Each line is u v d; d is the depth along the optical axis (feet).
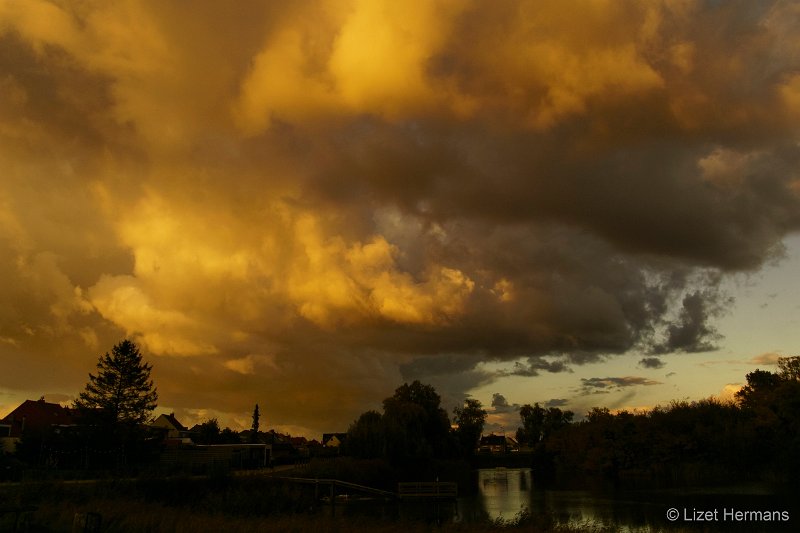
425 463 287.69
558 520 124.88
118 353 227.81
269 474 175.01
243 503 115.24
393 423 279.90
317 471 196.44
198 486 126.62
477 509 161.38
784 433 210.38
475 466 466.70
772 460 211.61
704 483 211.20
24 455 190.80
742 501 154.81
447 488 195.00
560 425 528.22
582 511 147.95
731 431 228.63
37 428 204.64
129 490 114.83
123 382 224.94
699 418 262.06
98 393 222.48
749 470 219.20
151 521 71.87
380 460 246.47
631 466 277.23
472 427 421.18
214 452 236.02
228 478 134.21
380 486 225.97
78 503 94.48
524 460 514.68
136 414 224.12
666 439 260.83
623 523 123.34
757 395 252.62
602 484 239.71
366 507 164.76
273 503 120.78
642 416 289.33
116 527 66.80
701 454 249.14
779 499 157.07
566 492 209.56
